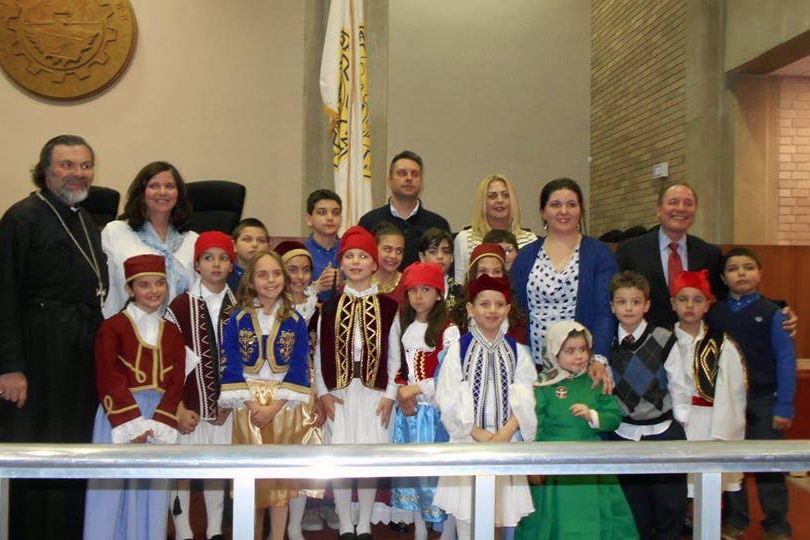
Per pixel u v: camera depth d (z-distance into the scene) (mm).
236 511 1105
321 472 1104
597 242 2953
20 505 2514
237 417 2730
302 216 5863
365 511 2820
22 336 2467
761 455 1146
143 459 1086
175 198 2889
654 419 2752
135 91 5930
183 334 2697
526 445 1146
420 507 2771
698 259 3129
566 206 2896
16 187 5805
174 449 1102
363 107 4480
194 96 6020
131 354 2516
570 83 8078
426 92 7707
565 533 2514
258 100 6109
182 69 5996
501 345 2691
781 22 5359
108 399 2451
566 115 8078
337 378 2828
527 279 2973
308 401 2777
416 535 2910
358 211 4402
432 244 3232
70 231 2615
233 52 6070
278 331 2736
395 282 3219
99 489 2473
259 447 1115
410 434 2795
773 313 3006
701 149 6211
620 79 7590
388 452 1116
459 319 2848
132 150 5941
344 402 2850
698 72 6207
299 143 6168
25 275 2502
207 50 6031
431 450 1127
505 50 7879
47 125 5836
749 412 3053
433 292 2822
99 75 5809
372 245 2945
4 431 2465
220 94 6062
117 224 2852
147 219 2875
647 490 2791
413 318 2885
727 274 3074
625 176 7500
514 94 7902
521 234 3676
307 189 5707
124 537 2533
